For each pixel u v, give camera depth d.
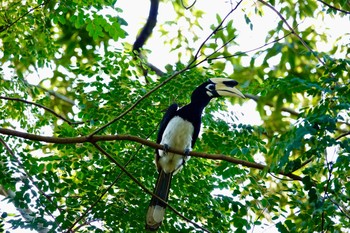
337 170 8.20
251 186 9.59
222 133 9.82
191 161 10.16
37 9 11.56
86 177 9.60
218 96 9.88
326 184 8.22
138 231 9.23
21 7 11.56
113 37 10.65
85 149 9.73
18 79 11.30
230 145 9.68
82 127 10.09
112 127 9.92
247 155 9.52
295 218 9.07
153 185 10.05
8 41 11.72
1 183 8.97
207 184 9.93
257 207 9.35
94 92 10.25
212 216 9.59
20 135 8.01
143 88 10.18
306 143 7.84
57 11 10.88
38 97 11.89
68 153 9.82
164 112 10.16
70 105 16.03
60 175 9.80
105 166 9.74
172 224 9.59
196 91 9.95
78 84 10.32
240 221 9.05
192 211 9.63
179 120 9.66
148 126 10.04
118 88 10.14
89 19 10.66
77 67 10.48
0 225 8.67
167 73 10.20
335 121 7.78
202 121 9.94
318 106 8.27
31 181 8.91
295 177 8.29
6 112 11.30
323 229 8.41
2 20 11.55
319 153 7.81
